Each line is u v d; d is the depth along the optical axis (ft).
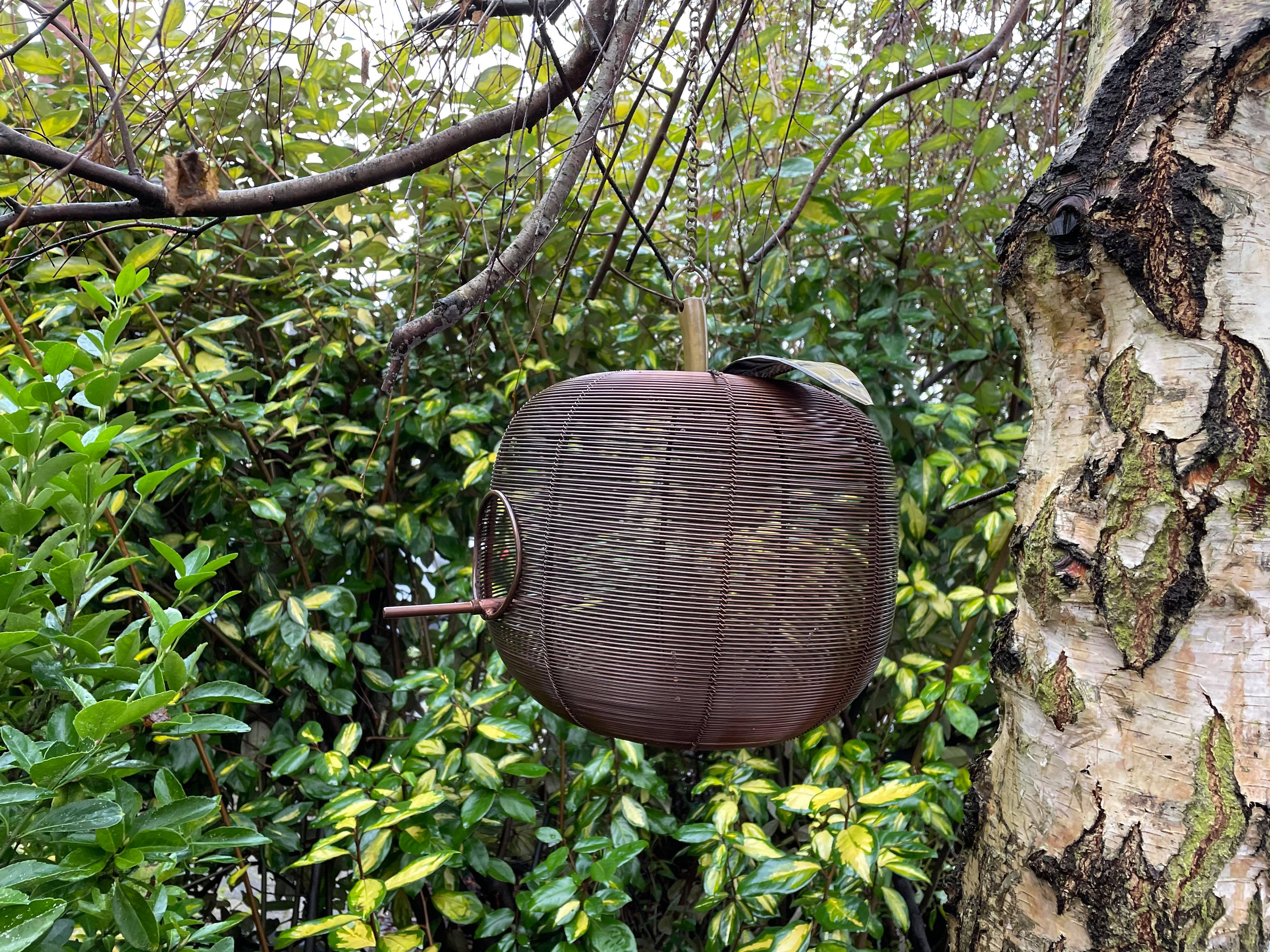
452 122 3.43
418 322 2.65
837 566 2.22
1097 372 2.27
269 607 4.18
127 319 2.48
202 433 4.29
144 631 4.47
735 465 2.15
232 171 4.67
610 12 2.83
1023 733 2.39
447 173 4.58
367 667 4.76
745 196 4.44
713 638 2.12
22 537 2.23
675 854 5.04
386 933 3.62
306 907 4.60
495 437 5.21
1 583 2.06
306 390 4.54
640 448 2.17
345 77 4.60
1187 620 2.08
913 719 3.73
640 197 5.27
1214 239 2.04
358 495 4.82
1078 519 2.26
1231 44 2.04
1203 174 2.05
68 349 2.22
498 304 4.36
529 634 2.35
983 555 4.43
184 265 4.64
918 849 3.32
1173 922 2.03
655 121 4.91
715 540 2.13
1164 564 2.11
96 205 2.35
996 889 2.42
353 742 3.76
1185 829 2.05
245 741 4.97
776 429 2.22
